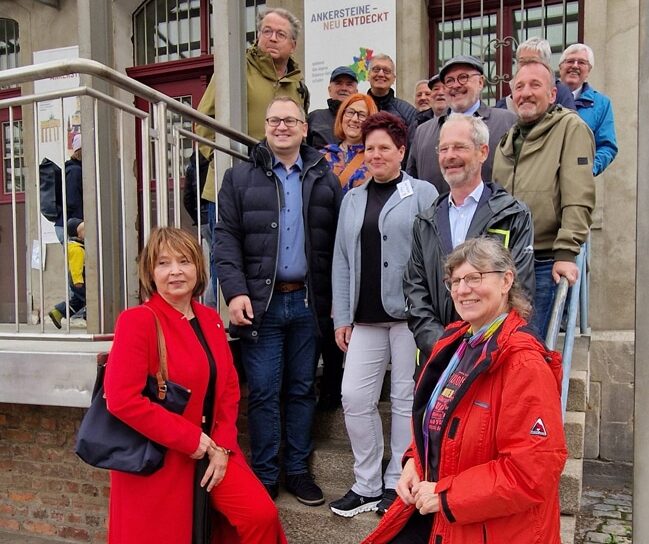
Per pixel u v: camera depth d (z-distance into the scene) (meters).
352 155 3.62
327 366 3.51
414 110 4.42
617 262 4.97
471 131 2.40
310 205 3.05
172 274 2.39
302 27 5.63
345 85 4.14
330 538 2.90
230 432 2.51
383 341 2.90
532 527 1.72
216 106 3.61
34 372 2.84
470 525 1.78
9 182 5.98
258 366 3.01
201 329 2.54
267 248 2.98
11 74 2.76
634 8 4.83
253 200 2.99
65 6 6.27
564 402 2.54
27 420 3.74
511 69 5.28
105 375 2.30
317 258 3.08
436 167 3.40
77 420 3.62
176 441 2.27
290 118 2.95
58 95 2.83
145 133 2.93
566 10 5.11
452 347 2.03
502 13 5.29
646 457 1.93
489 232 2.38
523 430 1.68
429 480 1.97
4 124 6.13
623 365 4.86
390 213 2.80
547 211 2.81
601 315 5.03
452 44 5.49
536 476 1.64
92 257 3.24
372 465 2.91
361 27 5.47
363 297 2.86
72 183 4.50
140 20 6.30
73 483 3.65
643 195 1.92
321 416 3.50
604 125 4.00
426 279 2.51
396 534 2.14
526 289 2.31
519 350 1.75
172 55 6.24
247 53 3.96
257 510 2.44
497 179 2.99
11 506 3.82
